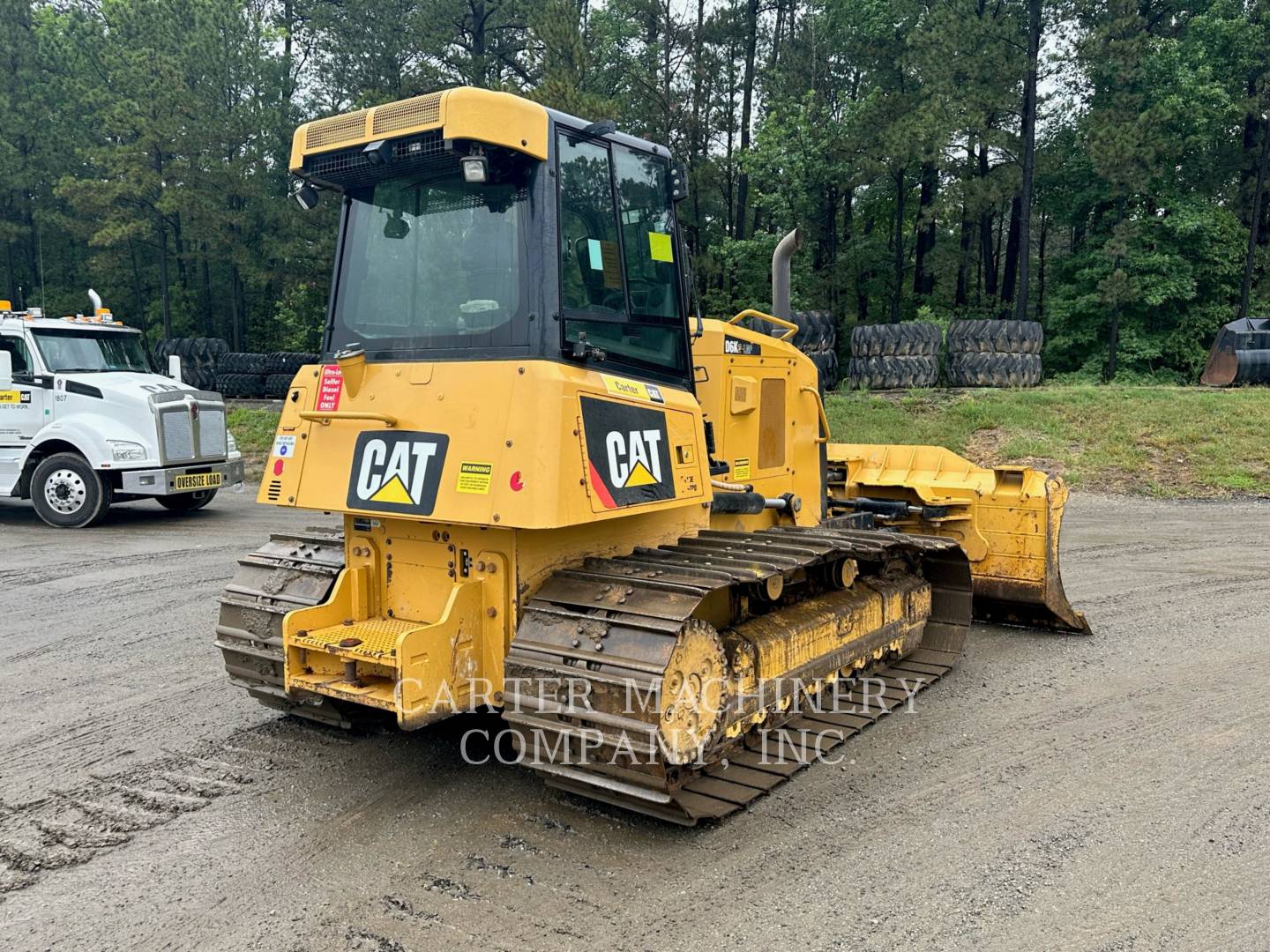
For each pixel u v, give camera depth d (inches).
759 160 919.7
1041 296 1069.1
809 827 155.1
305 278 1066.7
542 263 151.8
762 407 235.3
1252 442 567.8
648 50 1027.9
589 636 146.5
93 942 123.3
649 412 166.4
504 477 146.4
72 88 1161.4
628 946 121.4
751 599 186.1
